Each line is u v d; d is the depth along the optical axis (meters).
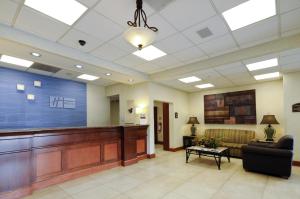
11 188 2.82
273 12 2.44
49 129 3.38
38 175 3.21
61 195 3.00
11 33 2.77
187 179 3.78
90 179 3.74
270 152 3.95
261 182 3.60
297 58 3.79
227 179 3.78
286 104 4.96
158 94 6.22
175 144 7.04
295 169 4.46
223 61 4.00
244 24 2.74
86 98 6.69
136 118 6.03
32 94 5.20
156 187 3.35
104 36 3.11
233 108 6.76
